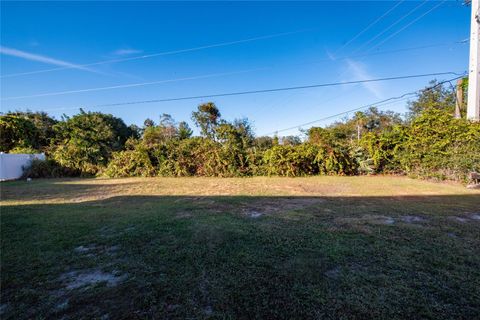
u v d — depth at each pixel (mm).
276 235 3383
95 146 14492
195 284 2205
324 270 2418
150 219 4305
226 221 4109
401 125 11891
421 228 3613
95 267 2572
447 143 9273
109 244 3182
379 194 6668
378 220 4078
